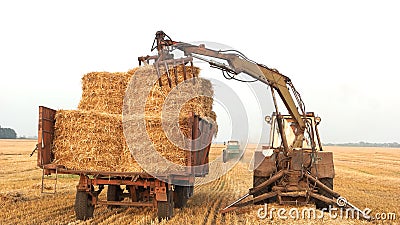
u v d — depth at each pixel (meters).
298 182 10.17
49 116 8.48
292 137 10.97
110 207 10.21
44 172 8.67
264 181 10.77
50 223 8.16
